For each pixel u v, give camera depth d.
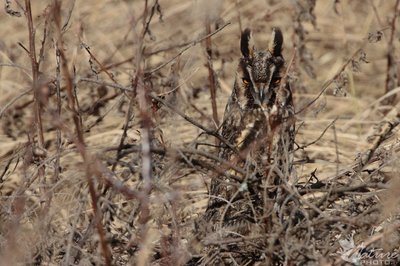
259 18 16.36
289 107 11.45
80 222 10.55
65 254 10.11
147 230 9.82
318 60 16.50
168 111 11.32
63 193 10.37
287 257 9.63
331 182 10.63
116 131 13.55
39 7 16.06
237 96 11.48
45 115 13.52
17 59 15.27
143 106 9.33
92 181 9.77
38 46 15.45
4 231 10.30
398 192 9.80
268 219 10.02
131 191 9.62
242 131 11.27
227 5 17.00
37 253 10.15
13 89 14.78
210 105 14.47
